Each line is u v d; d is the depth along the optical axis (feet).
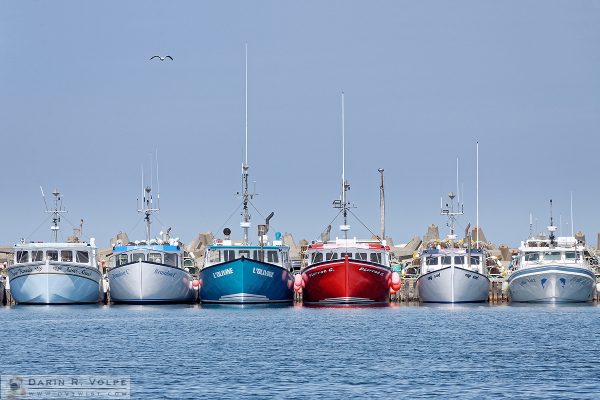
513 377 345.51
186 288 622.13
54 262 606.14
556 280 607.37
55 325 502.79
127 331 475.72
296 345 424.46
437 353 401.29
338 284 599.16
